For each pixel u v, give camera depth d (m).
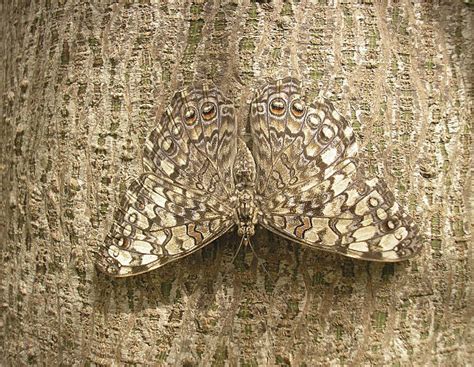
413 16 0.15
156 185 0.14
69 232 0.15
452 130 0.15
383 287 0.14
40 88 0.16
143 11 0.15
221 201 0.14
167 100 0.15
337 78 0.14
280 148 0.14
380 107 0.14
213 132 0.14
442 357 0.15
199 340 0.14
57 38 0.16
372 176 0.14
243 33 0.14
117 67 0.15
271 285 0.14
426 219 0.15
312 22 0.14
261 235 0.14
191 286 0.14
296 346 0.14
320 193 0.14
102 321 0.15
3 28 0.18
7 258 0.17
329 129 0.14
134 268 0.14
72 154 0.15
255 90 0.14
